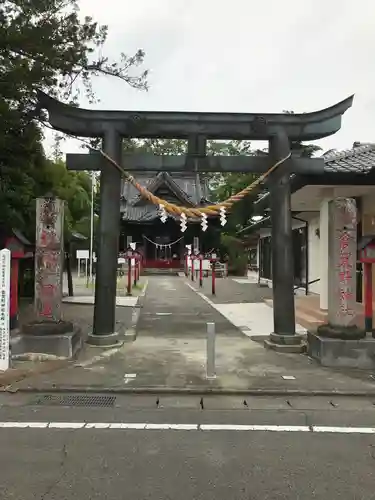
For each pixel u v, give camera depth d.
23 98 10.57
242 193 9.77
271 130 9.61
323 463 4.36
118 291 22.38
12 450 4.61
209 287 25.45
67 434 5.05
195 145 9.56
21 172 12.30
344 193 11.98
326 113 9.61
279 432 5.15
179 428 5.25
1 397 6.40
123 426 5.30
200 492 3.79
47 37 9.96
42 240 8.73
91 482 3.95
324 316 11.59
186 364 8.02
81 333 10.04
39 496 3.71
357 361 7.89
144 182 46.06
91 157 9.54
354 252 8.29
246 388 6.70
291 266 9.48
